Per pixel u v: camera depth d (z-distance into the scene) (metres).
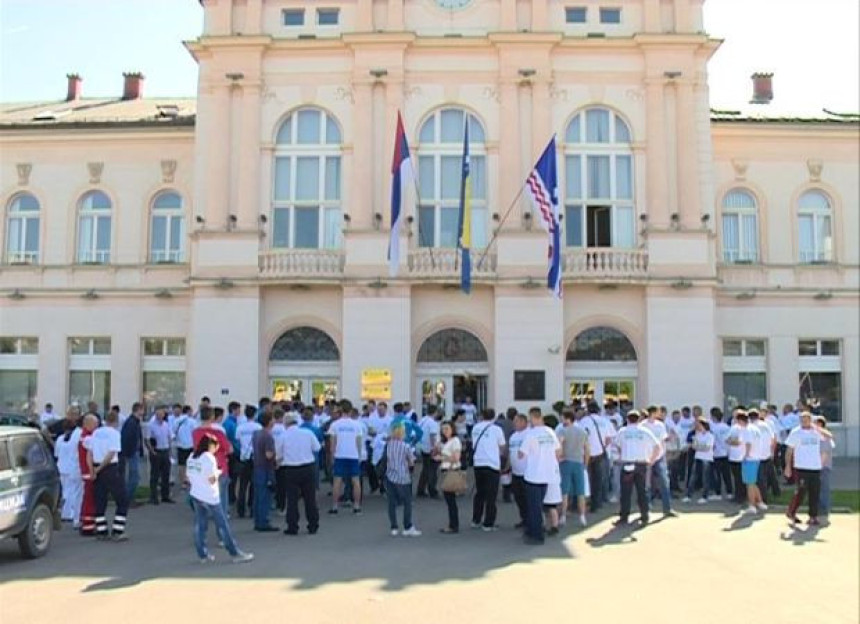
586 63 27.19
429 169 27.17
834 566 12.23
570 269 25.92
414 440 19.31
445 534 14.84
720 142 30.25
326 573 11.50
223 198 26.77
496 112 26.98
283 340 27.06
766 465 18.86
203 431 14.46
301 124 27.45
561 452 15.82
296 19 27.77
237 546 13.51
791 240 30.09
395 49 26.95
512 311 25.97
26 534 12.45
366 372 25.80
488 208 26.69
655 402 25.81
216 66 27.28
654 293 26.16
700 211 26.61
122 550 13.33
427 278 25.84
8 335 30.00
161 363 29.77
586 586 10.82
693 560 12.59
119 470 14.52
